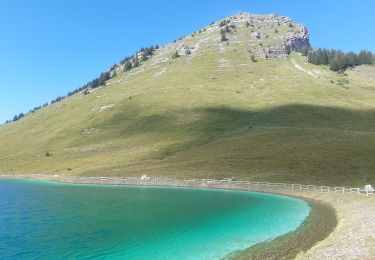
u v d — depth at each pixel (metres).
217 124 194.75
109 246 45.12
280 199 83.94
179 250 42.88
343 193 82.56
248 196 90.12
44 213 67.81
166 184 115.94
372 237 41.31
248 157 132.62
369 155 118.81
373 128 176.88
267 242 45.12
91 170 143.88
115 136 199.12
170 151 159.12
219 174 119.00
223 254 40.84
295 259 37.09
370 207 62.03
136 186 116.12
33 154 195.38
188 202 80.56
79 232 52.38
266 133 166.50
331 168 110.88
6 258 41.12
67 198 88.00
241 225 55.69
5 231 53.31
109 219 61.75
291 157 125.88
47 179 141.75
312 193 88.19
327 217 59.50
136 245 45.34
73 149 190.38
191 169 127.69
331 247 39.47
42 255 42.03
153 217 63.06
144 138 187.75
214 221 59.03
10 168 177.88
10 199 86.75
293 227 53.19
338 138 144.50
